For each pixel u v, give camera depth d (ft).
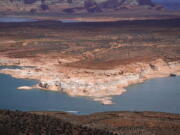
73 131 293.02
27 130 271.69
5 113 308.19
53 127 289.12
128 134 380.58
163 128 426.10
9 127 268.62
